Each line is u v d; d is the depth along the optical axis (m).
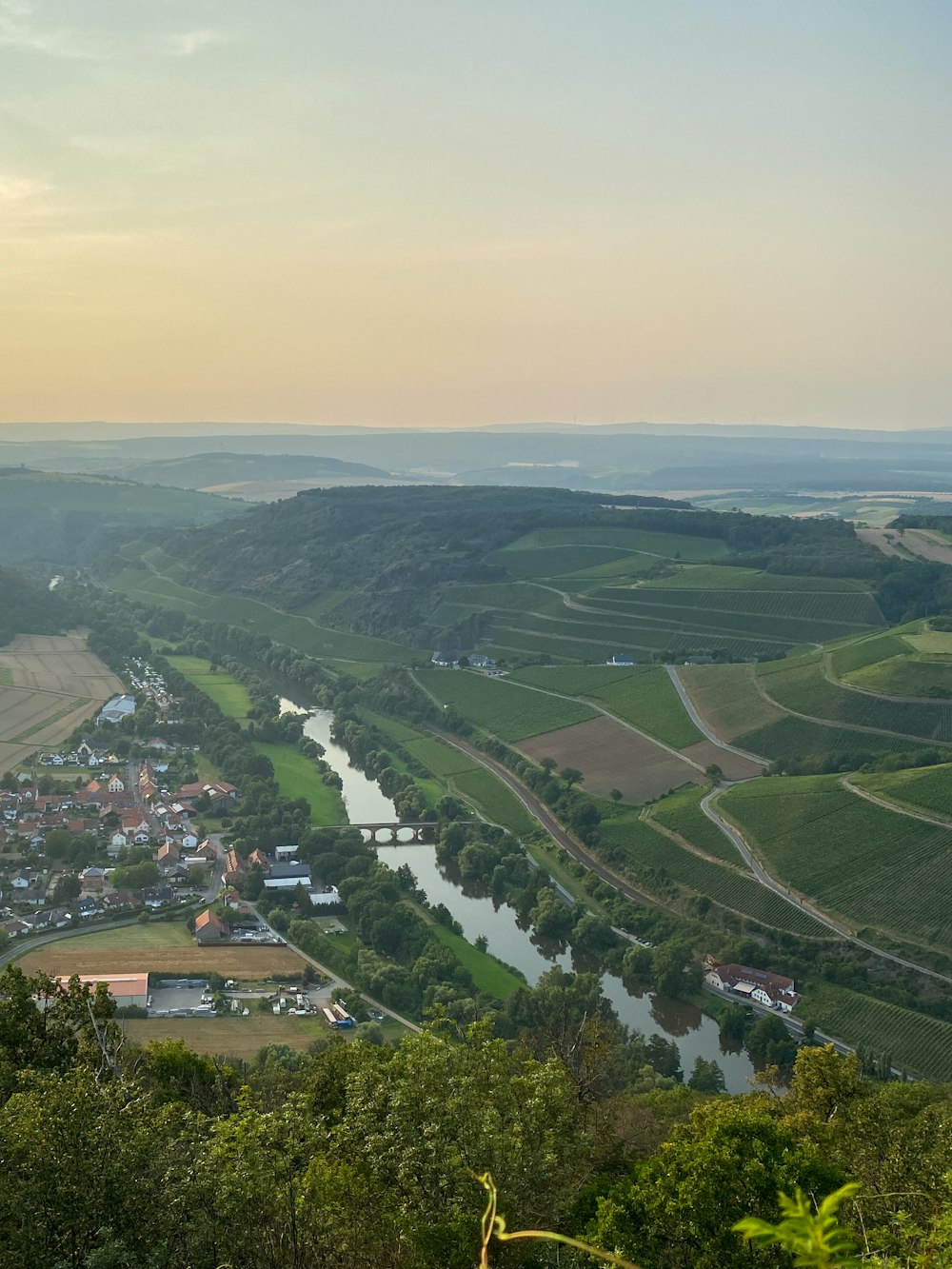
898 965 169.62
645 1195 51.81
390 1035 144.38
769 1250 47.97
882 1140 70.94
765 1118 59.00
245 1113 56.09
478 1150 49.41
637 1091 117.69
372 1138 50.75
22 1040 72.38
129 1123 50.72
